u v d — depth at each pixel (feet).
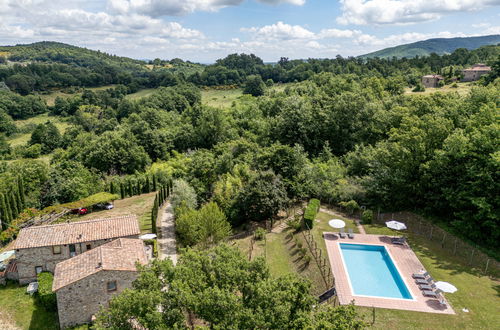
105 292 95.40
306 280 74.33
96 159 263.08
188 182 184.34
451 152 129.80
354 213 152.35
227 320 66.28
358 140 219.00
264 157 175.32
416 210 146.82
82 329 92.63
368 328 84.58
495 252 115.14
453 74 436.35
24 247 112.06
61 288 90.43
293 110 234.17
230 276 74.43
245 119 331.16
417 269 109.19
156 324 66.28
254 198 146.41
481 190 119.34
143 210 179.22
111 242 111.65
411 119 164.14
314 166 179.42
